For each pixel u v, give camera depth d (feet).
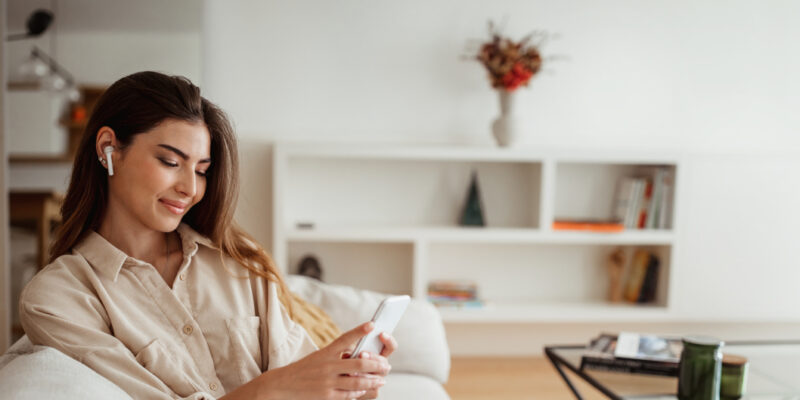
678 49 10.94
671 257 10.53
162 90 3.76
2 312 8.50
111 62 9.94
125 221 3.99
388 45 10.52
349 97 10.52
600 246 11.23
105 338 3.60
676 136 11.04
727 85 11.07
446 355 6.72
